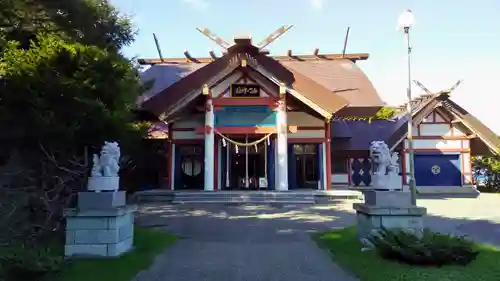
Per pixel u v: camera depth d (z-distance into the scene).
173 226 14.17
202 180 27.34
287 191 23.67
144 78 30.86
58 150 11.70
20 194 11.55
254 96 25.47
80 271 7.61
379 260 8.35
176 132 26.77
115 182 9.37
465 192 28.47
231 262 8.86
